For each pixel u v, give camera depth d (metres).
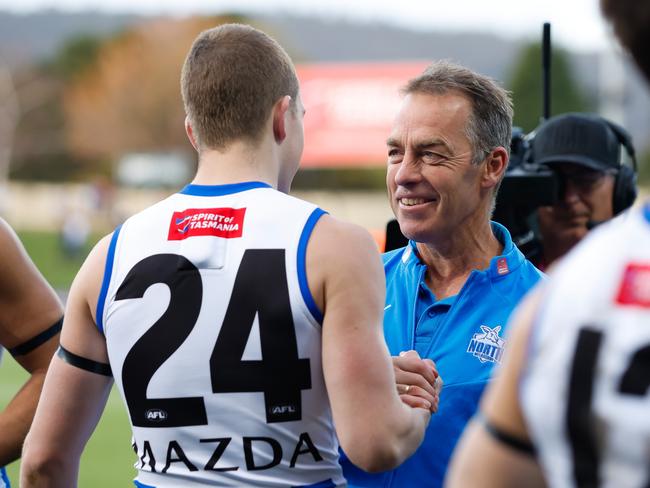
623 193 7.64
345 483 4.84
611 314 2.82
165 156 107.50
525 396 2.88
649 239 2.87
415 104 5.68
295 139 5.07
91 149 110.25
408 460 5.46
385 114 68.50
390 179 5.82
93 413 5.01
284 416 4.54
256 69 4.85
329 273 4.50
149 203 100.81
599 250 2.94
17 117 112.56
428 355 5.64
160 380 4.62
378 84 68.75
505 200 7.10
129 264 4.77
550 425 2.83
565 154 7.45
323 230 4.59
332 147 69.06
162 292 4.66
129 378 4.72
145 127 109.38
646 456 2.69
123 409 21.89
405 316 5.85
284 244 4.57
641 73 2.92
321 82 69.44
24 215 98.38
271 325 4.51
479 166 5.68
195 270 4.63
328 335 4.48
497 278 5.68
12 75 114.50
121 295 4.74
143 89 108.88
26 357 5.89
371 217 83.56
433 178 5.59
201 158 4.97
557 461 2.83
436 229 5.68
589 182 7.51
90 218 88.69
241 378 4.53
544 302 2.95
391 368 4.52
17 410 5.77
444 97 5.64
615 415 2.73
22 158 113.00
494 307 5.61
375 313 4.54
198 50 4.95
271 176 4.91
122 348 4.73
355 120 68.81
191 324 4.59
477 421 3.11
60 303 6.06
